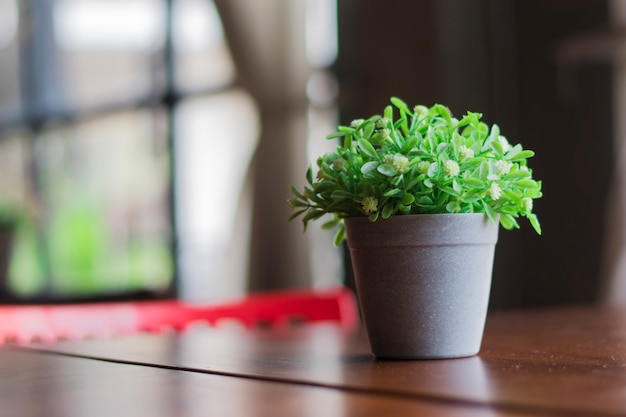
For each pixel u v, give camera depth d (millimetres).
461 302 874
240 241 4504
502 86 4027
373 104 4066
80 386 740
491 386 641
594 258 3844
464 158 851
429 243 859
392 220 857
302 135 4344
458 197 852
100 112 5055
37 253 5113
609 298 3781
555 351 919
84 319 1554
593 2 3824
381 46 4062
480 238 877
